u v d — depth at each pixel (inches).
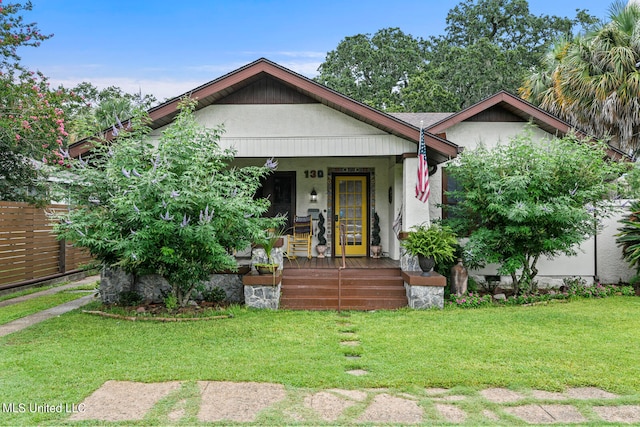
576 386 174.1
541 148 347.3
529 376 181.9
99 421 143.6
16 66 453.1
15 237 416.8
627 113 464.1
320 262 411.8
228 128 362.0
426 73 1263.5
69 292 413.7
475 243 337.7
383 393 167.2
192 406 154.9
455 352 213.5
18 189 469.1
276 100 361.7
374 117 336.8
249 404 156.7
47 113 447.5
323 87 335.9
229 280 349.7
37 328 260.4
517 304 341.1
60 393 164.2
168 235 280.8
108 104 743.7
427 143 337.7
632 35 468.1
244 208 295.6
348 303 328.2
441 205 383.9
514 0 1454.2
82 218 289.6
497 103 417.4
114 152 296.2
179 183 284.8
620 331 251.8
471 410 153.2
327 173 469.4
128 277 343.3
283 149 360.2
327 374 183.9
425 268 333.4
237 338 238.4
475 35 1487.5
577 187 335.9
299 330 256.4
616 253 409.7
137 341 231.6
